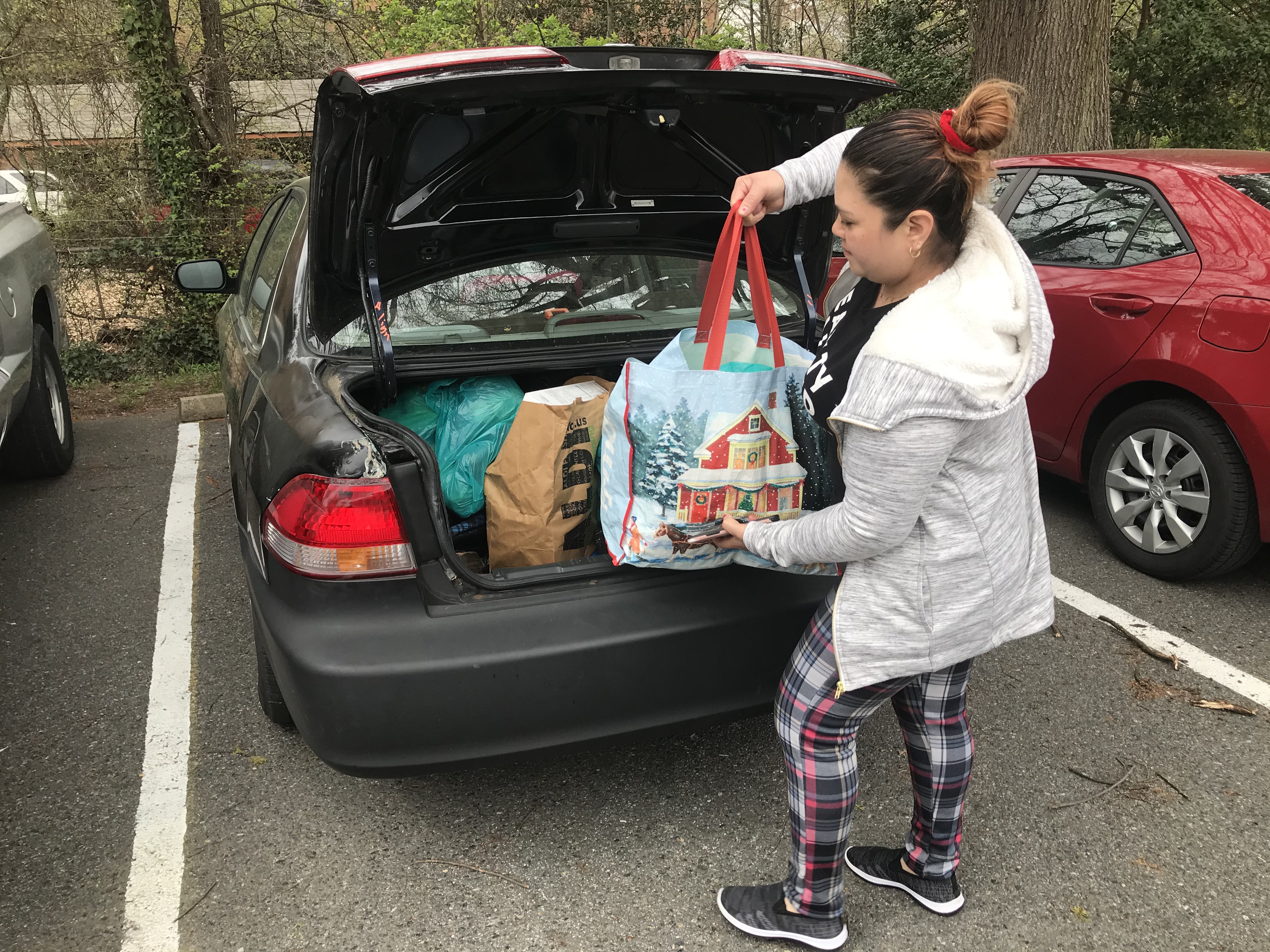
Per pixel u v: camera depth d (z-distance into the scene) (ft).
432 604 6.13
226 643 10.15
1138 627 10.23
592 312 8.72
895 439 4.46
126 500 14.43
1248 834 7.20
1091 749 8.23
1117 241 11.73
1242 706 8.80
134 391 21.84
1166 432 10.87
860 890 6.73
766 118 7.52
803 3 63.21
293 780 7.93
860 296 5.05
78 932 6.37
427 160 7.00
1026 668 9.51
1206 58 35.60
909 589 4.93
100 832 7.33
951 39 40.32
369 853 7.10
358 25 30.40
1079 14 21.34
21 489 14.97
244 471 7.67
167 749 8.35
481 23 28.73
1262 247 10.17
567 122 7.18
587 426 7.20
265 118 27.61
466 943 6.27
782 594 6.64
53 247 15.92
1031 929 6.36
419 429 7.86
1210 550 10.57
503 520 7.14
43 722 8.75
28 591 11.41
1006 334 4.57
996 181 14.05
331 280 7.57
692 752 8.29
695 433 5.59
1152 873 6.83
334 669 5.89
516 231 7.93
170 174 23.88
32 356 13.53
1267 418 9.70
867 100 7.16
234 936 6.34
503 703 6.07
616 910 6.55
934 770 6.06
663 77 6.49
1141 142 40.63
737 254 5.72
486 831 7.33
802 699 5.54
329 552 6.05
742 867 6.94
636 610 6.31
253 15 29.01
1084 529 12.80
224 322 12.44
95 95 24.80
